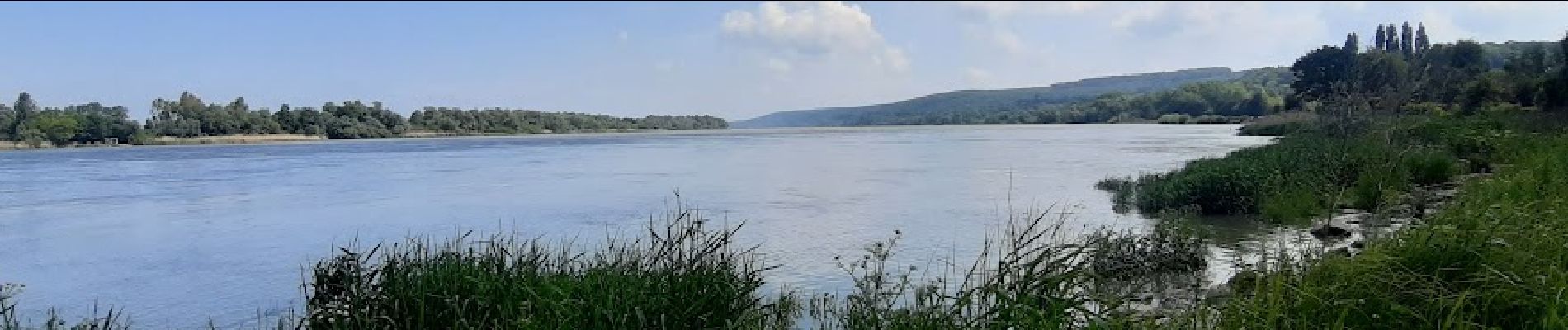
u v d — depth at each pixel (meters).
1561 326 4.77
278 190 31.27
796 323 9.48
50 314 11.99
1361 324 5.27
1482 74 59.19
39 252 17.22
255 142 116.19
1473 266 5.82
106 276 14.64
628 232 19.09
